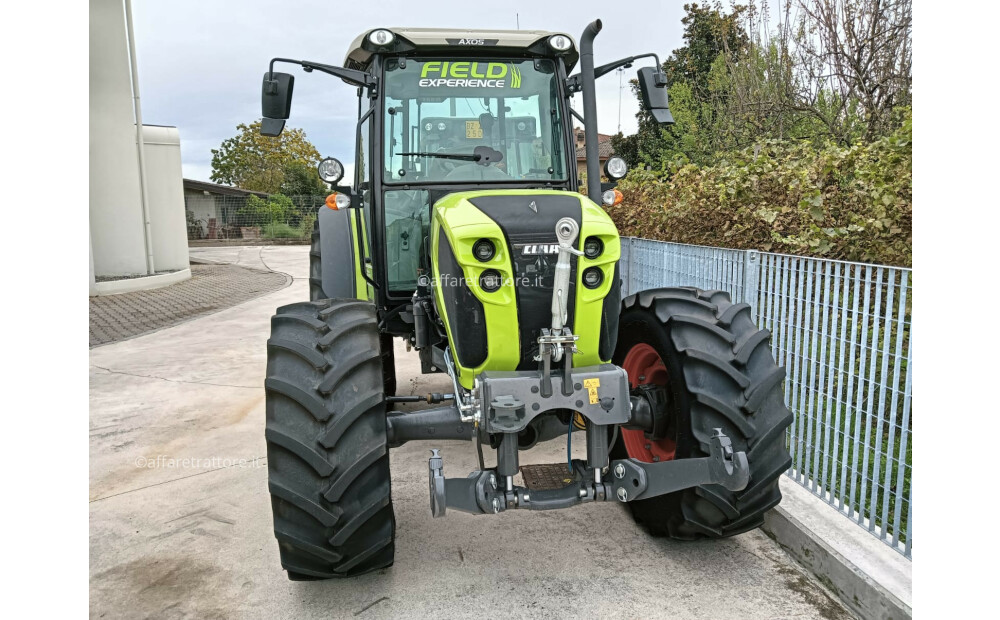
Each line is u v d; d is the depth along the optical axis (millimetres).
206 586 2756
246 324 9000
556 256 2480
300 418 2395
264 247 24953
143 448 4332
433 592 2660
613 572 2770
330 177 3148
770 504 2664
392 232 3449
